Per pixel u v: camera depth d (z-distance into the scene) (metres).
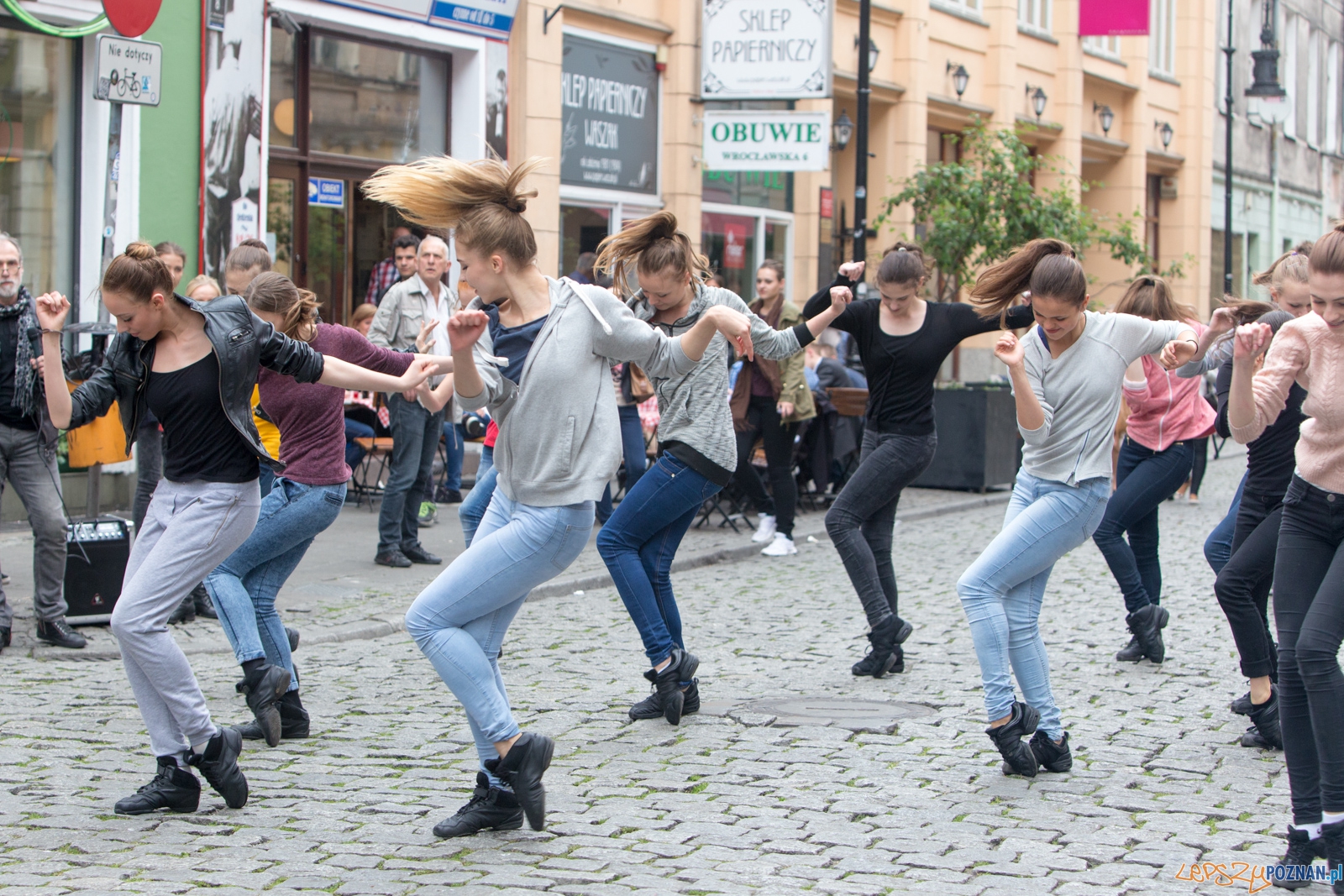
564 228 15.63
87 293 11.27
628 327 4.49
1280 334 4.41
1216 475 18.52
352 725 5.94
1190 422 7.09
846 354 15.38
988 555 5.27
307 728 5.74
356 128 13.58
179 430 4.81
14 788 5.01
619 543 6.06
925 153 21.19
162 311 4.73
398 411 9.56
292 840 4.50
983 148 17.08
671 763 5.40
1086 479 5.20
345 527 11.18
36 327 7.15
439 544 10.65
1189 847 4.50
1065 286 5.08
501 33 14.44
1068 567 10.53
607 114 16.00
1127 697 6.52
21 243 11.04
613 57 16.02
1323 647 4.14
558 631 7.93
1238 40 33.66
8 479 7.23
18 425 7.16
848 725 5.97
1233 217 34.09
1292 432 5.44
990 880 4.19
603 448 4.46
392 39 13.65
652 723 6.01
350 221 13.61
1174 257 30.41
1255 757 5.54
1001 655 5.23
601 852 4.40
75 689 6.46
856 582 6.89
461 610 4.45
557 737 5.77
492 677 4.51
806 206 19.28
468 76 14.36
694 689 6.12
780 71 15.88
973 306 6.72
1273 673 5.63
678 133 16.83
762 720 6.03
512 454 4.44
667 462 6.07
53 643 7.26
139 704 4.78
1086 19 24.30
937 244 16.62
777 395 10.77
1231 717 6.17
